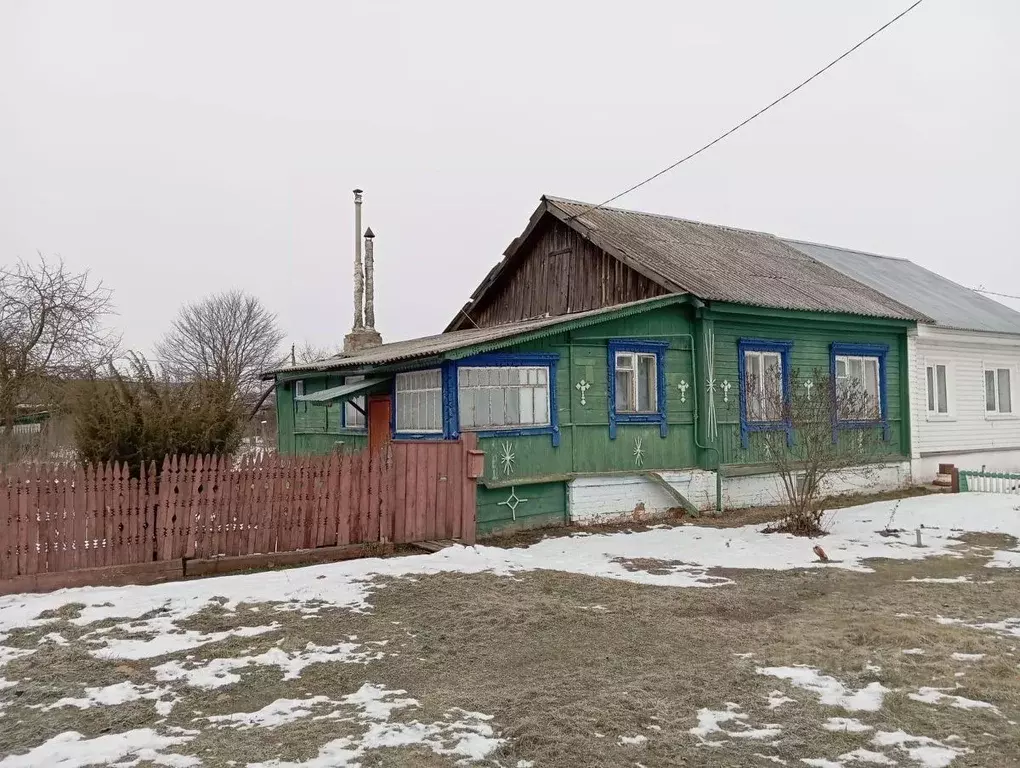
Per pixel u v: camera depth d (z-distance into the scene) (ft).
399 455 34.83
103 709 17.38
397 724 16.51
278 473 32.01
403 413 45.21
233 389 41.39
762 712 17.20
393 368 44.60
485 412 41.86
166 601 25.72
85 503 28.17
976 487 59.41
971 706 17.47
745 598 28.17
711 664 20.54
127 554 28.84
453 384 40.42
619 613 25.73
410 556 32.94
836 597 28.48
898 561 35.35
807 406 43.37
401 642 22.27
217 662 20.44
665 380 49.39
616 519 46.29
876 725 16.47
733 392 52.24
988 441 70.28
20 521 27.09
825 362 57.93
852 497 57.47
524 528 42.68
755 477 53.01
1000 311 79.10
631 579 31.19
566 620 24.64
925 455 64.28
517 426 42.86
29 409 70.23
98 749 15.23
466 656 21.22
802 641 22.52
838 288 64.18
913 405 63.93
